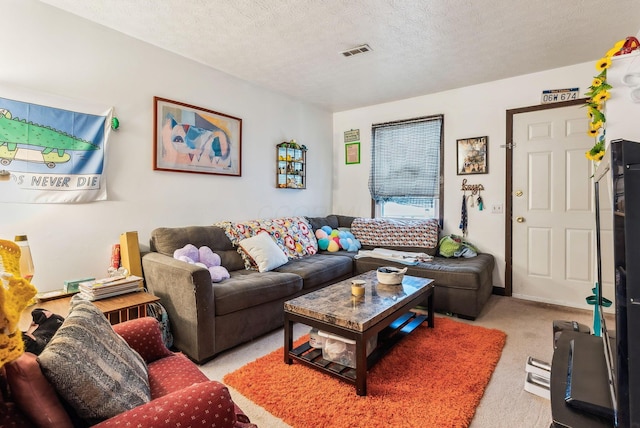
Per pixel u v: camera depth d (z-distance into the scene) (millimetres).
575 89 3205
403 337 2289
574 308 3209
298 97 4191
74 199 2352
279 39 2668
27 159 2152
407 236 3969
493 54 2951
